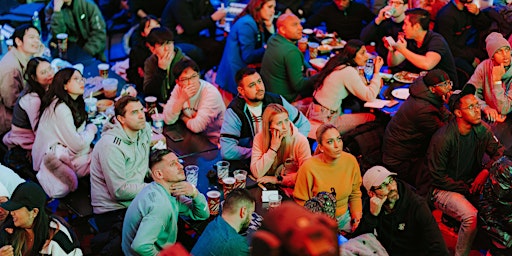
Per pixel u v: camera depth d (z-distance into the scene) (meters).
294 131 4.84
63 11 7.28
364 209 4.33
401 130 5.30
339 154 4.45
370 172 4.23
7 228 3.83
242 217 3.87
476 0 6.81
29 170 5.53
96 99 5.91
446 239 5.05
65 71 5.14
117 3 9.16
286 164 4.86
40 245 3.83
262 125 4.77
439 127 5.17
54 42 7.26
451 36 6.78
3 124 6.12
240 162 5.07
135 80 6.62
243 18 7.00
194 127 5.55
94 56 7.62
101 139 4.77
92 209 4.96
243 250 3.71
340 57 5.79
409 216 4.22
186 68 5.46
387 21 6.91
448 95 5.31
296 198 4.59
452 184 4.82
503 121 5.54
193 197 4.24
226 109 5.18
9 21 7.58
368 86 5.84
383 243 4.34
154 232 4.02
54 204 5.21
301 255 1.21
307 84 6.27
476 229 4.66
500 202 4.34
